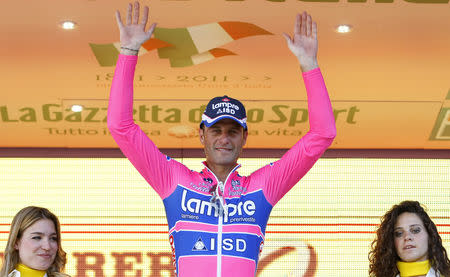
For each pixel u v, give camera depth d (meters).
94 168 16.53
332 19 12.18
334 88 14.68
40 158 16.44
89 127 15.73
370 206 16.66
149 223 16.42
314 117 6.18
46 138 16.06
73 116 15.31
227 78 14.23
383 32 12.69
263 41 12.94
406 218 8.29
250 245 5.89
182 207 5.98
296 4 11.63
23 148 16.42
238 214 5.97
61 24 12.27
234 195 6.06
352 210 16.62
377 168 16.78
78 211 16.34
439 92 14.73
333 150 16.81
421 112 15.36
